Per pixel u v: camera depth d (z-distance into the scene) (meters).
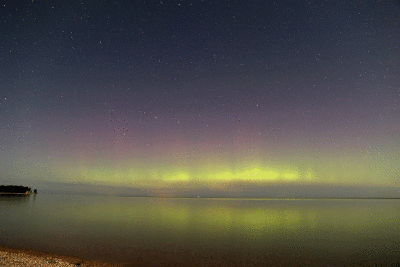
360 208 61.41
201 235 19.38
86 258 11.96
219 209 53.06
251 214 39.72
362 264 12.41
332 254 14.11
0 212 32.34
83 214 32.81
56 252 12.82
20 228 19.94
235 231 21.70
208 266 11.59
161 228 22.45
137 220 28.02
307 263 12.41
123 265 11.26
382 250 15.09
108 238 16.89
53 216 29.27
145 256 12.81
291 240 17.91
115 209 44.09
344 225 26.52
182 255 13.30
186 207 59.47
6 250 12.73
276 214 40.09
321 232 21.70
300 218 33.66
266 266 11.80
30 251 12.76
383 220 31.66
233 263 12.16
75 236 17.22
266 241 17.47
